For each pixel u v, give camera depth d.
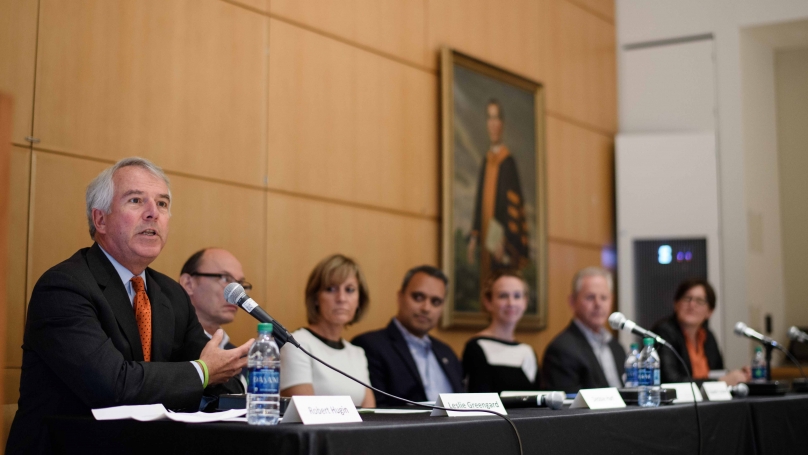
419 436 1.69
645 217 7.30
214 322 3.43
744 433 3.00
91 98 3.77
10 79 3.48
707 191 7.21
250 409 1.77
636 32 7.77
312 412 1.74
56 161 3.61
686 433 2.63
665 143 7.34
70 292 2.10
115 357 2.02
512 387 4.18
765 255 7.55
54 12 3.65
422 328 4.09
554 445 2.05
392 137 5.42
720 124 7.39
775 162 7.98
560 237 6.87
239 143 4.44
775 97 8.16
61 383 2.08
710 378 4.47
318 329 3.62
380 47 5.39
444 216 5.65
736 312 7.11
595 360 4.27
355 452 1.56
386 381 3.88
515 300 4.44
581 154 7.23
